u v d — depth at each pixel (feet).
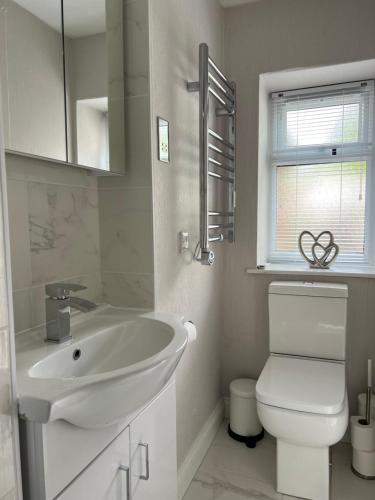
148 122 4.28
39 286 3.68
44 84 3.27
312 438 4.63
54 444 2.29
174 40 4.86
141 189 4.38
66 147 3.52
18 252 3.42
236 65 6.73
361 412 5.99
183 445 5.32
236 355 7.22
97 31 3.90
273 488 5.33
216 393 7.00
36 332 3.54
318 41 6.21
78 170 4.21
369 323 6.31
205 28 5.91
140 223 4.42
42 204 3.69
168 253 4.78
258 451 6.18
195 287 5.73
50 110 3.34
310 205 7.27
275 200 7.48
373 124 6.74
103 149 4.03
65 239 4.03
